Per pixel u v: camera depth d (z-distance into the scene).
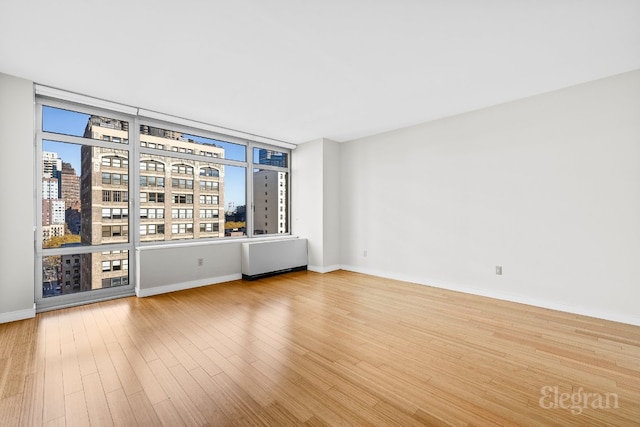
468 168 4.18
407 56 2.69
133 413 1.64
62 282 3.54
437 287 4.51
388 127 4.94
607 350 2.42
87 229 3.72
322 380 1.98
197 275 4.55
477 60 2.76
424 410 1.67
